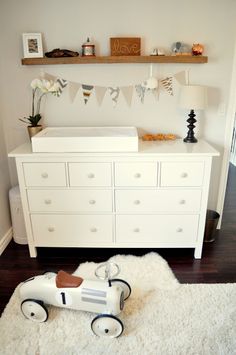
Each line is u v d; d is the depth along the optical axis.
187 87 1.99
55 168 1.92
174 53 2.07
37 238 2.13
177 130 2.33
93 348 1.40
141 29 2.08
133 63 2.14
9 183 2.44
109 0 2.02
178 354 1.37
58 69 2.17
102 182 1.95
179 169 1.90
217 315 1.58
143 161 1.88
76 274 1.94
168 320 1.56
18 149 2.02
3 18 2.06
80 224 2.08
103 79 2.19
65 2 2.03
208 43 2.09
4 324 1.54
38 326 1.53
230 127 2.29
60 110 2.28
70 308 1.54
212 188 2.49
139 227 2.08
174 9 2.03
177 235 2.10
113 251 2.25
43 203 2.02
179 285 1.83
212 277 1.92
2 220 2.29
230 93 2.20
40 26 2.08
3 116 2.29
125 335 1.47
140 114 2.28
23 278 1.93
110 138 1.85
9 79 2.20
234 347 1.40
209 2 2.00
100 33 2.09
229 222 2.72
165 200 1.99
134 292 1.76
